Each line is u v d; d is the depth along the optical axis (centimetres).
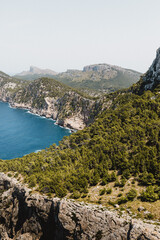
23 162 8075
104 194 4362
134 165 4853
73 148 8938
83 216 4016
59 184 5166
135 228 3141
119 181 4672
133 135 6269
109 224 3566
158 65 10512
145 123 6706
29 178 6394
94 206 4028
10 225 6378
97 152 6356
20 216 6069
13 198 6519
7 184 7100
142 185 4206
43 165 7081
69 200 4444
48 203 4969
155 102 7594
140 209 3494
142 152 5081
